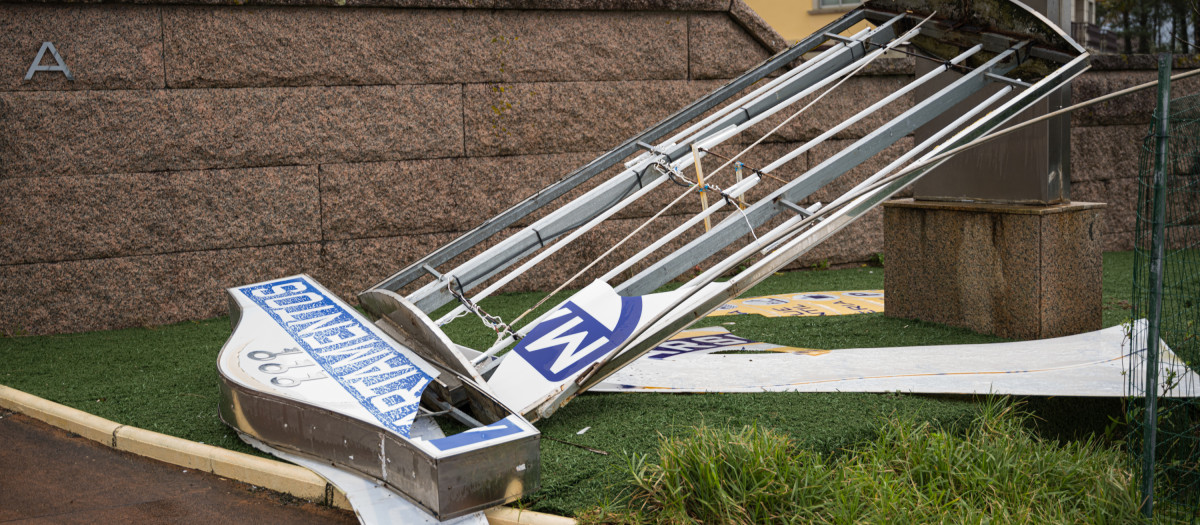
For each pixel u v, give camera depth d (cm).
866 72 1040
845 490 398
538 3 895
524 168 920
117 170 783
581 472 423
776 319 770
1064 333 687
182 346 723
